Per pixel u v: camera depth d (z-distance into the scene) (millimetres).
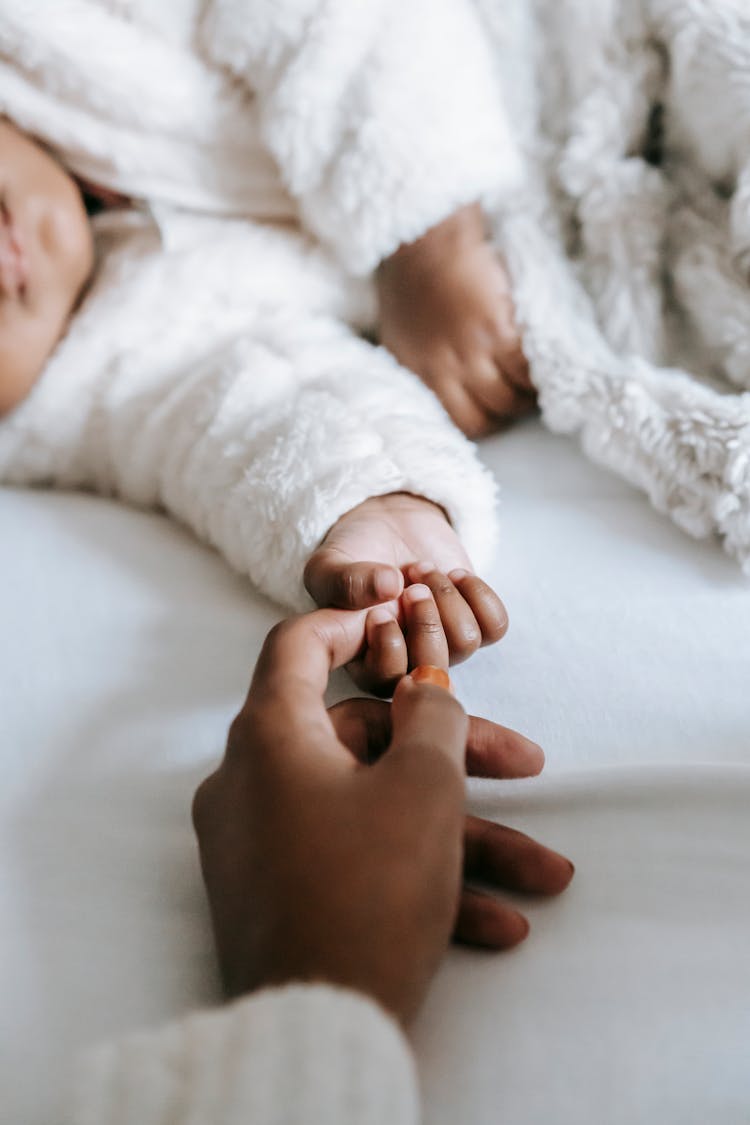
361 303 731
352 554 492
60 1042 353
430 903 308
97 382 700
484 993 358
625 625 514
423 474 544
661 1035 335
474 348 634
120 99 704
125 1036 278
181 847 429
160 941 391
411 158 638
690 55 634
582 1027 342
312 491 531
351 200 656
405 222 647
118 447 688
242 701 493
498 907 374
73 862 424
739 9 617
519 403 648
